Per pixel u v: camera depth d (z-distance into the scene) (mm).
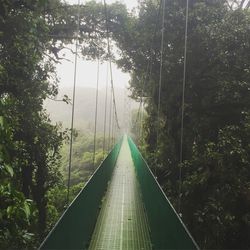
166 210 4949
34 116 8312
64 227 3877
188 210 9758
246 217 8227
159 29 13820
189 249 3482
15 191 3225
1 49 7348
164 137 13922
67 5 11344
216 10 11539
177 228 4117
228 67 10086
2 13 7086
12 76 7543
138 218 8125
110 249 6184
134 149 16984
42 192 9992
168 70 12562
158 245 5699
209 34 10664
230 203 8586
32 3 7379
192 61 11352
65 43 12445
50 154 10555
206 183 9352
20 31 7293
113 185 12297
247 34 9914
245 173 8562
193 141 11344
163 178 13031
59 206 12062
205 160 9172
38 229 9633
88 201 6160
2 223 4352
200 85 11383
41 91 8773
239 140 8602
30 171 9203
